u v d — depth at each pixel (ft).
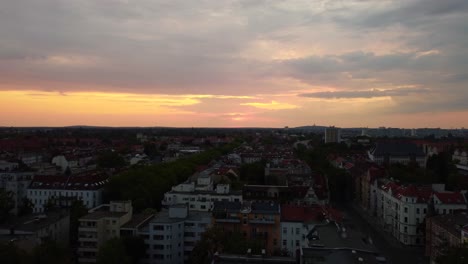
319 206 587.27
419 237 654.53
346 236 377.09
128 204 580.71
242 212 536.83
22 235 493.77
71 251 548.31
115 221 540.93
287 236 527.40
